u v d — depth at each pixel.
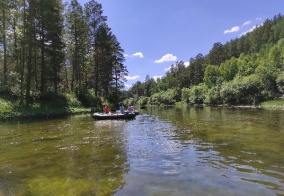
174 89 112.56
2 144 11.77
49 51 32.19
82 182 6.59
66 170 7.67
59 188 6.21
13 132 15.39
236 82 68.31
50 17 30.61
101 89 52.88
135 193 5.79
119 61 57.25
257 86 61.56
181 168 7.61
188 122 20.36
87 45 44.06
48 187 6.29
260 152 9.20
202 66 114.25
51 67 34.09
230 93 66.31
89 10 43.44
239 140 11.50
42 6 29.02
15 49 31.89
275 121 19.22
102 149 10.45
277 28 125.69
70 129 16.56
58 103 33.19
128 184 6.37
